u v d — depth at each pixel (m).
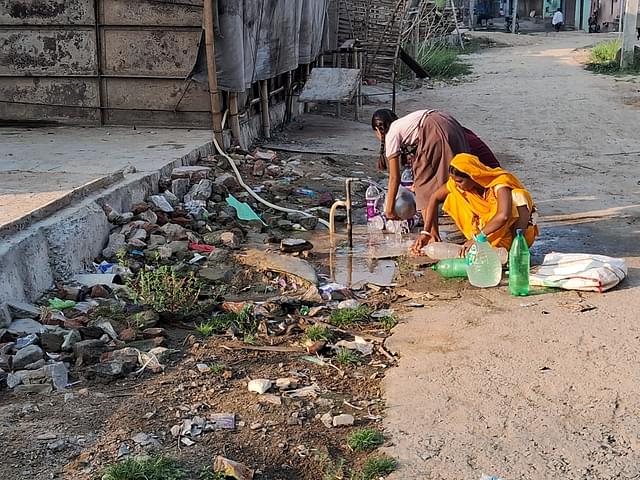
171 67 10.73
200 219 7.69
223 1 10.00
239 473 3.50
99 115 11.08
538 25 47.12
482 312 5.53
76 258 6.19
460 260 6.33
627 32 21.66
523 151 12.08
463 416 4.08
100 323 5.12
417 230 7.63
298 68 15.01
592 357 4.73
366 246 7.21
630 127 13.99
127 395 4.30
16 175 7.73
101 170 8.03
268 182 9.40
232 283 6.22
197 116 10.86
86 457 3.65
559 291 5.93
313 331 5.11
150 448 3.73
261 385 4.36
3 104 11.21
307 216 8.04
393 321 5.39
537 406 4.17
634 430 3.92
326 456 3.71
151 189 7.96
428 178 6.88
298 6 13.36
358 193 9.20
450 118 6.92
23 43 10.96
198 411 4.13
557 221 8.09
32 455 3.67
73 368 4.63
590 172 10.55
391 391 4.38
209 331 5.15
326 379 4.56
